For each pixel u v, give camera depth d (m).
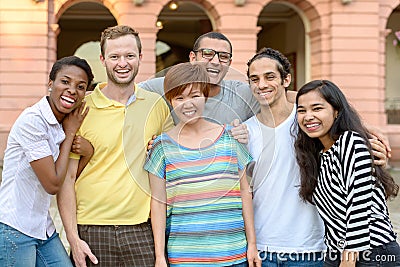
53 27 14.22
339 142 3.25
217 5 14.41
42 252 3.46
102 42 3.50
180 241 3.35
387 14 15.02
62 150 3.33
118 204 3.42
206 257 3.31
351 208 3.17
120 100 3.49
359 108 14.76
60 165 3.29
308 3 14.87
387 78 18.16
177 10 18.86
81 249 3.40
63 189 3.41
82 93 3.31
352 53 14.73
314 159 3.41
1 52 14.01
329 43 14.84
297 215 3.52
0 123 13.99
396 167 14.76
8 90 14.03
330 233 3.39
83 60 3.35
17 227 3.30
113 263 3.46
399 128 15.04
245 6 14.47
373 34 14.75
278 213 3.51
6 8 13.97
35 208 3.35
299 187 3.48
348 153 3.20
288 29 20.02
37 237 3.37
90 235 3.44
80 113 3.40
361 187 3.15
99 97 3.48
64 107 3.27
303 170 3.41
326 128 3.30
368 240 3.16
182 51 23.38
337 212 3.29
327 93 3.29
